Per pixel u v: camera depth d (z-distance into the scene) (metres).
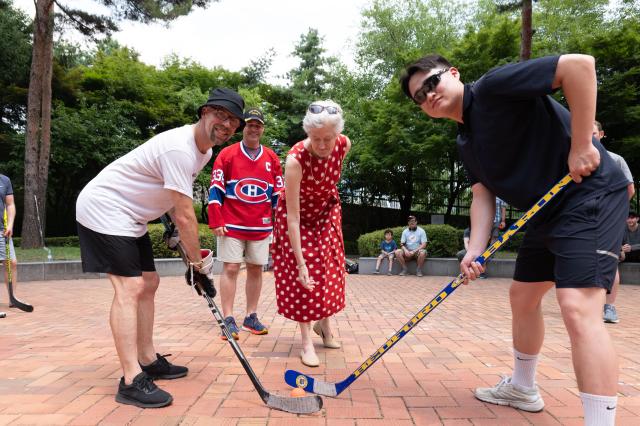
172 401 2.41
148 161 2.44
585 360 1.75
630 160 14.12
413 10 22.84
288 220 3.07
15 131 19.27
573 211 1.86
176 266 10.09
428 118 16.38
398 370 3.02
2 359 3.25
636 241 7.92
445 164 17.94
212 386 2.69
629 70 13.48
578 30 19.47
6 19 18.47
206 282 2.56
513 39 15.45
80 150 17.09
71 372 2.94
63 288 7.93
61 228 20.25
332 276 3.31
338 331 4.32
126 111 18.42
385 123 16.64
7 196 5.59
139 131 18.61
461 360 3.26
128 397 2.39
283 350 3.55
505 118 1.92
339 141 3.18
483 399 2.45
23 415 2.24
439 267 10.55
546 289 2.22
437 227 11.14
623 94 13.12
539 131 1.95
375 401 2.46
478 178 2.28
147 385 2.39
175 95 20.23
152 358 2.81
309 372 2.99
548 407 2.37
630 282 8.80
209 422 2.18
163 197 2.53
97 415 2.24
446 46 21.80
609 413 1.73
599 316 1.79
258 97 20.06
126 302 2.42
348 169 18.77
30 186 12.15
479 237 2.27
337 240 3.39
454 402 2.44
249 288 4.24
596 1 20.66
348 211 20.50
